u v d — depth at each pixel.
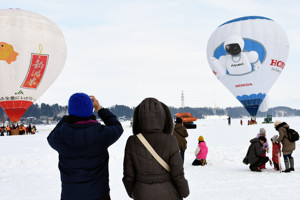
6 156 12.77
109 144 2.86
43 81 27.91
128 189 2.86
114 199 5.97
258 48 35.03
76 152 2.77
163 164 2.75
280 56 35.31
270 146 15.73
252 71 35.50
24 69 26.73
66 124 2.78
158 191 2.72
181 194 2.78
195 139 20.03
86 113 2.82
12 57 26.39
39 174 9.14
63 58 28.89
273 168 9.96
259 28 35.38
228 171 9.25
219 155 12.82
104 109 3.09
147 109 2.84
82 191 2.75
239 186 6.96
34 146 17.36
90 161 2.79
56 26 28.81
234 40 35.56
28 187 7.25
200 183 7.36
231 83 36.94
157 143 2.78
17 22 26.73
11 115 27.50
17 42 26.36
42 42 27.19
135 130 3.00
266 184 7.16
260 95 36.00
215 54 37.41
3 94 26.91
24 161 11.52
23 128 36.75
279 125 9.27
